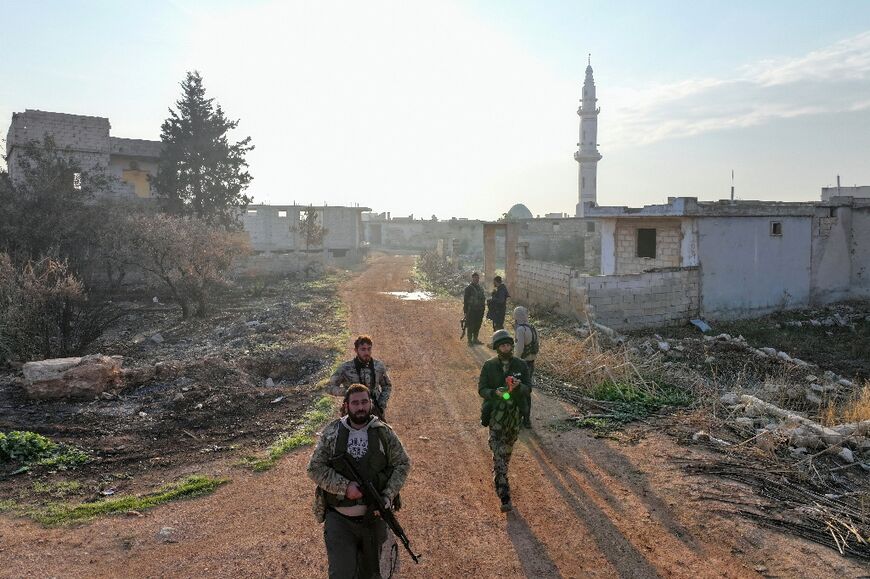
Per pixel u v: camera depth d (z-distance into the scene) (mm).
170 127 38500
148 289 26250
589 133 77938
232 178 39406
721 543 5418
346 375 6172
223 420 9203
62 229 24047
